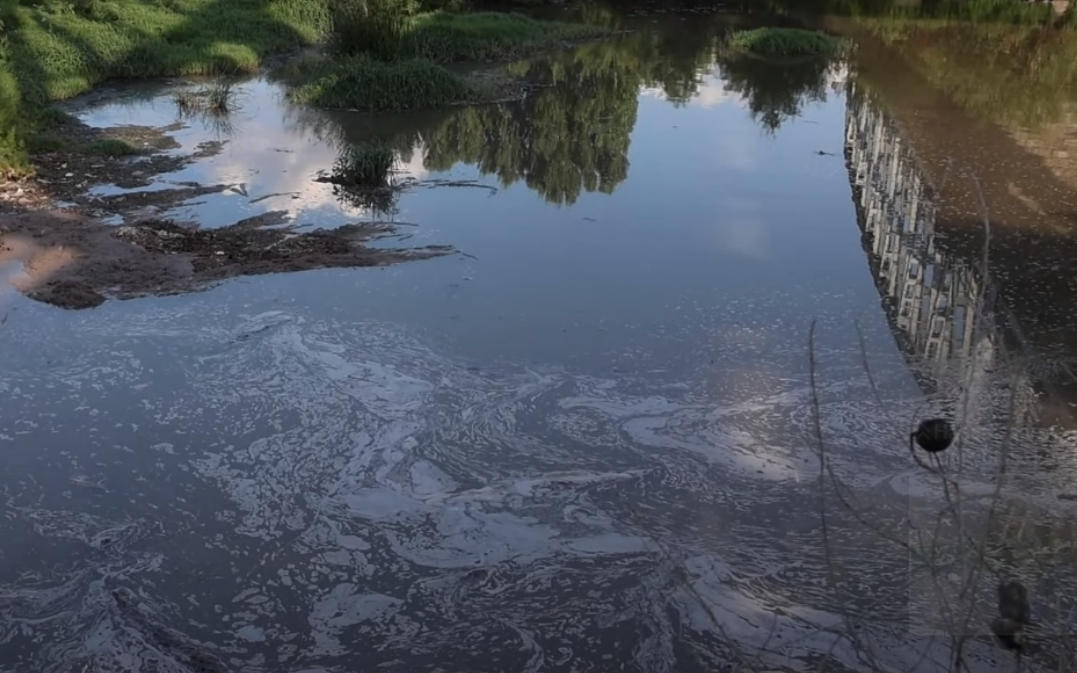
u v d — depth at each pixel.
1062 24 19.72
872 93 13.06
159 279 6.40
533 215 7.97
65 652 3.53
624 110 12.12
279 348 5.54
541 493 4.39
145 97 12.21
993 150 10.10
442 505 4.31
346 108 11.99
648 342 5.68
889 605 3.70
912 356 5.48
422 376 5.29
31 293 6.14
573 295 6.30
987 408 4.94
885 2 22.56
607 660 3.51
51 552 4.02
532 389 5.17
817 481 4.42
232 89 12.77
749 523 4.18
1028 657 3.23
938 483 4.36
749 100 12.76
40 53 12.34
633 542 4.08
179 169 9.08
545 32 17.17
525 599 3.79
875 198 8.45
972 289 6.28
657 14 20.78
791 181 9.00
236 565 3.97
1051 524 4.05
